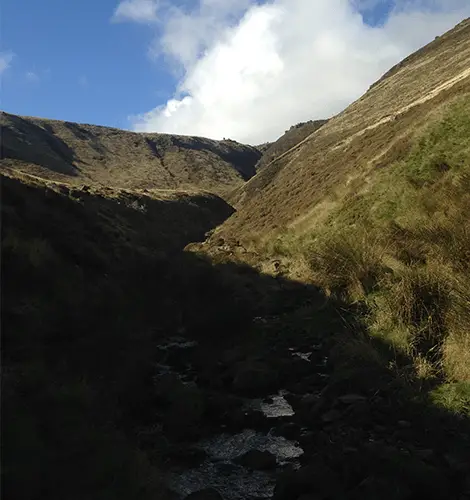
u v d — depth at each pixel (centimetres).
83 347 788
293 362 735
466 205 959
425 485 347
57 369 662
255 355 789
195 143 13162
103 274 1280
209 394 651
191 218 4741
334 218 1694
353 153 2902
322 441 473
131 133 12500
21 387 550
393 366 629
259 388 662
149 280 1480
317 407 555
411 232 1050
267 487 420
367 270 1006
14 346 719
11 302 852
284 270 1522
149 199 4306
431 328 698
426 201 1230
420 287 759
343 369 647
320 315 962
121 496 385
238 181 10600
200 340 969
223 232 3778
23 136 9238
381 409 512
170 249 2772
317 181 3005
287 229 2147
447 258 809
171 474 453
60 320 877
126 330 950
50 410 510
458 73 3634
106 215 2591
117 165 9900
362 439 450
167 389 646
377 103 5366
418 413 493
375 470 374
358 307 907
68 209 1662
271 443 506
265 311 1120
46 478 393
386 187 1580
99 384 650
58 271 1056
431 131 1680
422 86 4462
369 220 1419
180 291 1390
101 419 537
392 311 765
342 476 386
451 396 519
